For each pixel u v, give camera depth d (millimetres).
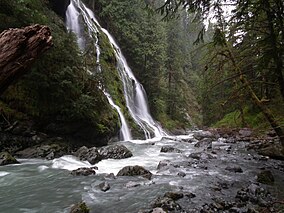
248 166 11516
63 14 24516
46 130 14734
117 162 12234
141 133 25422
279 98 7562
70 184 8633
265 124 9281
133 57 34719
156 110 35406
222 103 8234
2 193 7797
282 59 6711
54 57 14953
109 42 31250
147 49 34094
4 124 12492
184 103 47281
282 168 11133
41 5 18969
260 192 7684
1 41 3422
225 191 8055
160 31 37031
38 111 14094
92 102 17703
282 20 5992
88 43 26516
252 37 7469
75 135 16156
